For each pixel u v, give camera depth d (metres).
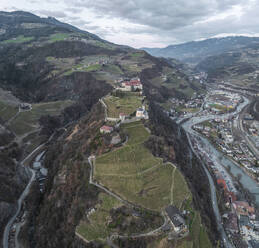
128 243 91.25
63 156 162.62
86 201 112.31
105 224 98.81
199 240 96.88
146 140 149.75
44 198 140.38
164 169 130.75
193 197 118.06
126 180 119.50
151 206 105.50
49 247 107.94
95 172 125.31
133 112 184.75
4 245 114.75
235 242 123.50
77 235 98.06
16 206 141.50
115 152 138.00
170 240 92.00
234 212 148.25
